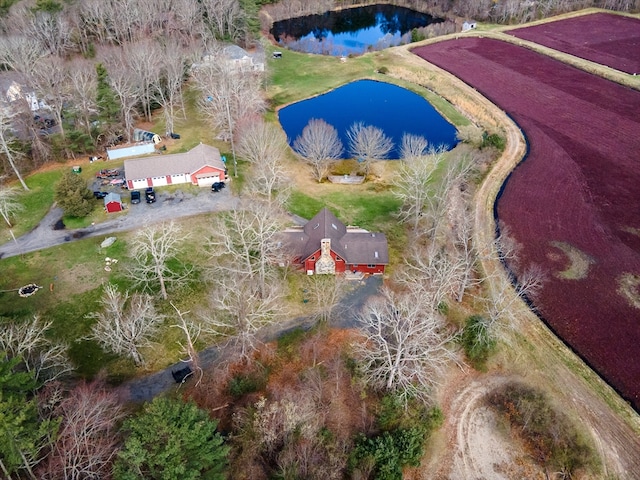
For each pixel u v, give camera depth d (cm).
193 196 7369
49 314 5419
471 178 7912
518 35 14375
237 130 8225
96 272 5978
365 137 8088
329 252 5766
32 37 10200
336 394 4581
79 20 11069
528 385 4872
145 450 3041
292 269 6059
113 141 8662
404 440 4191
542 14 15688
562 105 10419
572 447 4325
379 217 7081
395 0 18000
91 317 4959
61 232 6638
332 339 5197
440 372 4650
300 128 9619
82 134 8062
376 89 11450
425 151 8694
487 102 10494
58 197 6725
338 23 16425
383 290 5794
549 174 8138
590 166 8338
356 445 4147
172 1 12169
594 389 4853
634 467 4247
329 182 7906
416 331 4500
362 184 7875
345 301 5681
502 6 15462
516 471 4272
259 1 15988
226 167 8119
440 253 5956
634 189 7744
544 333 5412
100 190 7475
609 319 5575
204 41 10881
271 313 5441
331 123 9794
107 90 8300
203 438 3266
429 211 6725
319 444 3975
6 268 6028
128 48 9900
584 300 5800
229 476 3669
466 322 5353
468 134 9019
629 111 10150
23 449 3130
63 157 8238
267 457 3888
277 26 15975
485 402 4766
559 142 9056
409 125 9762
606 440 4428
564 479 4194
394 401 4409
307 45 14000
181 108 10156
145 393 4631
